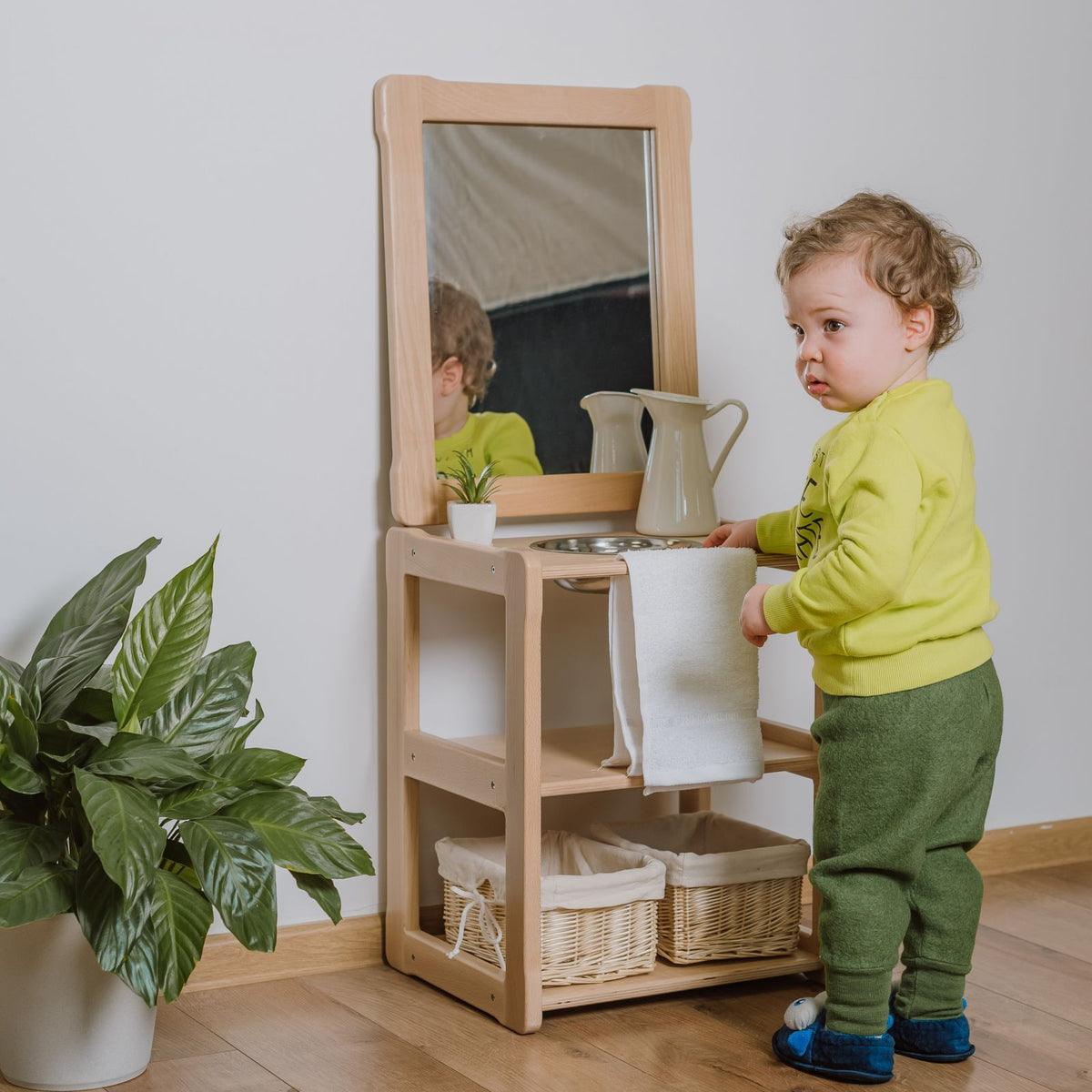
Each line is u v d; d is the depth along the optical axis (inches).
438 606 77.5
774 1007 69.5
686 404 75.3
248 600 73.3
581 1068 62.0
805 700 87.4
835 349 62.2
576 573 65.0
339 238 73.7
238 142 71.3
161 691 59.8
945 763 61.0
